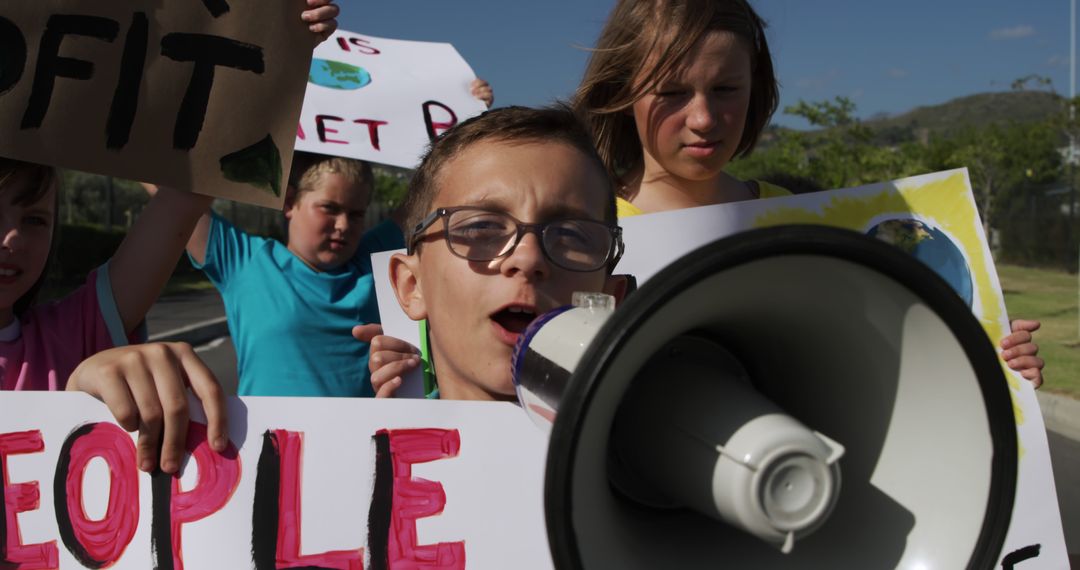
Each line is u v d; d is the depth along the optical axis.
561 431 0.88
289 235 3.63
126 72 1.97
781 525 0.95
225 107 2.06
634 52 2.44
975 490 1.00
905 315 1.00
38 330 2.01
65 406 1.46
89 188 30.28
